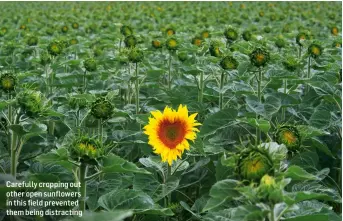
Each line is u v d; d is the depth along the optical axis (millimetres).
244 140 5539
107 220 2779
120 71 7602
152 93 8102
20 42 11578
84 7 26453
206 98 7613
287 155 4062
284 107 5801
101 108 4781
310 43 7523
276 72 6199
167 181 4770
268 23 17391
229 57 6352
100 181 4566
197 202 4684
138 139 5250
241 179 2980
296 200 3168
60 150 3725
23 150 5121
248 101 5445
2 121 5555
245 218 2854
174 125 4270
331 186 5605
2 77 5043
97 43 11938
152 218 4691
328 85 6145
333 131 6125
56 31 13477
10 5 31969
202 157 5609
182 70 7996
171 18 18609
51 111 4332
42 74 8586
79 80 7812
